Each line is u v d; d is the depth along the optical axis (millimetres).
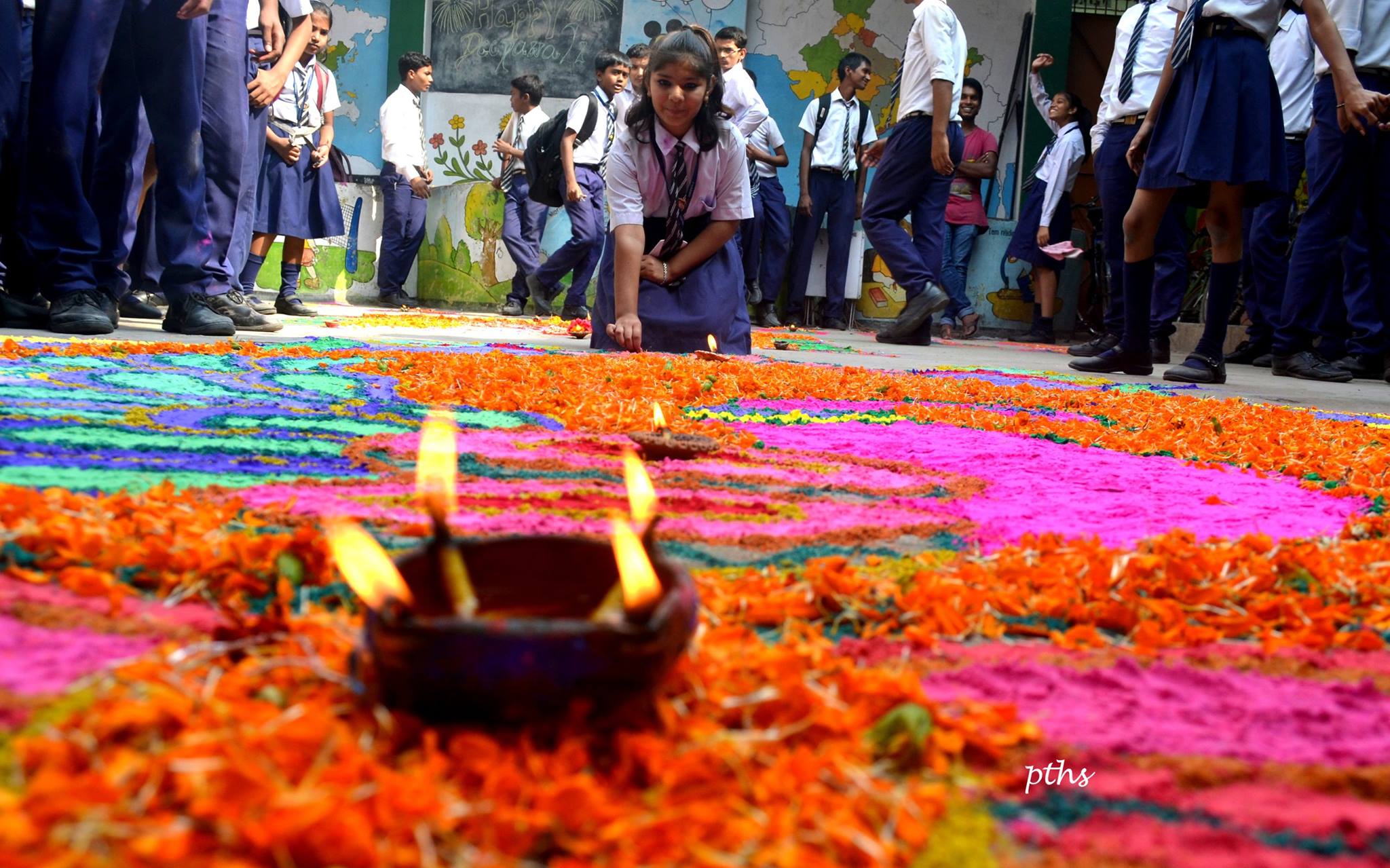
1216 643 1241
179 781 675
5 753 763
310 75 8820
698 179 5316
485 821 696
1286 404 4781
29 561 1203
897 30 12938
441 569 856
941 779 849
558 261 10883
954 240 11680
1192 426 3416
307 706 800
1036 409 3932
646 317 5465
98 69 4477
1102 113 7633
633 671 784
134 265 6258
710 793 746
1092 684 1100
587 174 10695
